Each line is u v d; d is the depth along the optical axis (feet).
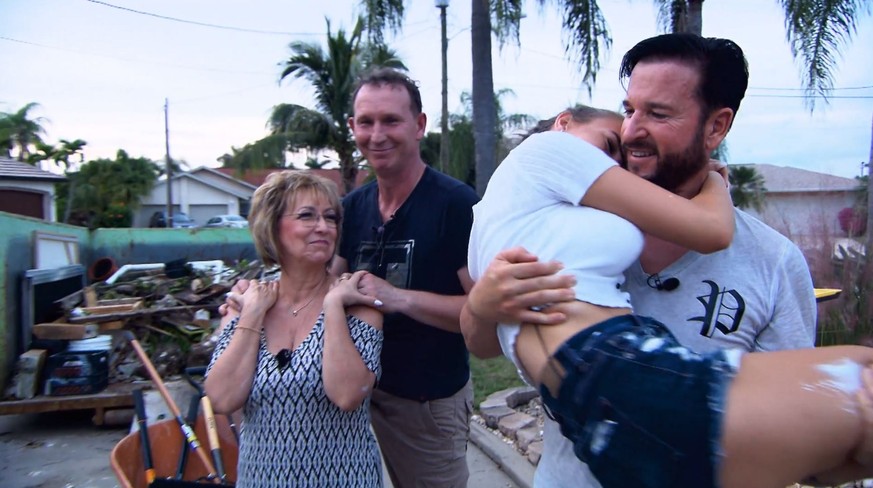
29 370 18.56
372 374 7.16
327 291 7.68
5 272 18.83
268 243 7.45
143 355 12.41
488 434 16.51
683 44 4.72
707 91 4.66
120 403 18.67
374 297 7.43
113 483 15.62
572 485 4.99
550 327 4.14
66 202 112.57
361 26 29.43
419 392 8.55
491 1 25.05
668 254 5.04
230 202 147.95
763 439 3.19
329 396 6.82
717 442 3.25
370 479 7.29
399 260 8.67
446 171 53.72
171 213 123.13
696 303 4.96
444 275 8.59
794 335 5.02
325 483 6.89
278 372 6.98
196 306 21.90
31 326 20.12
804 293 5.12
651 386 3.49
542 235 4.43
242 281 7.82
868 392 3.19
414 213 8.66
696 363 3.53
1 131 115.03
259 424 7.02
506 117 46.44
